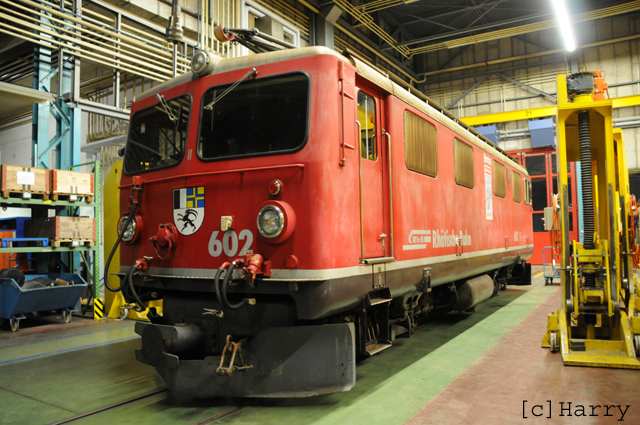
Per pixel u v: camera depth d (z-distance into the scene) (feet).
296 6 45.70
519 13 61.26
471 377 14.52
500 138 68.18
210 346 13.03
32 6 26.17
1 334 22.85
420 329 22.39
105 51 28.48
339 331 11.69
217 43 35.53
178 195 13.48
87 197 27.12
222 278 12.14
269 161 12.04
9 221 35.68
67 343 20.63
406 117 16.31
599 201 18.26
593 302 16.93
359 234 12.71
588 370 15.07
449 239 19.61
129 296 14.11
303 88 12.06
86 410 12.48
